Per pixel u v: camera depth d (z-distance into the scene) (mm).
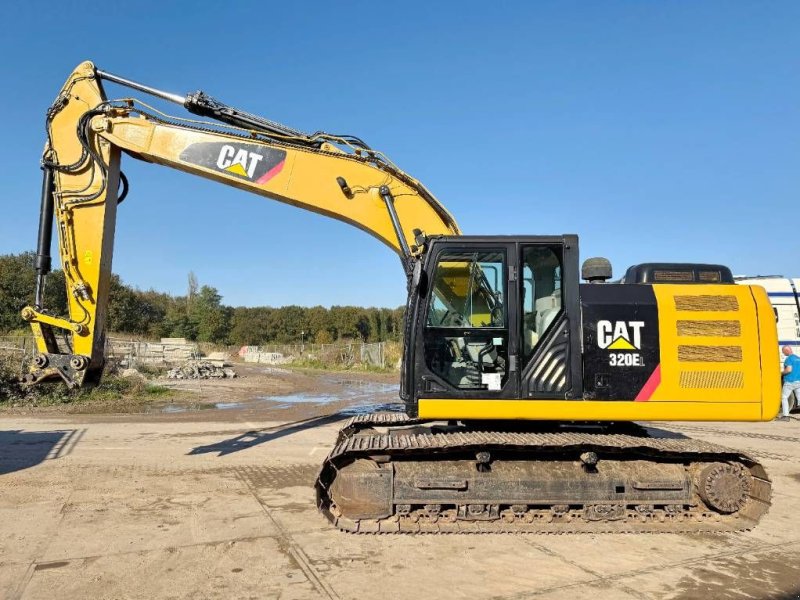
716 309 5934
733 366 5836
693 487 5781
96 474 7816
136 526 5684
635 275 6512
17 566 4691
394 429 7129
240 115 7383
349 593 4234
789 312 15203
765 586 4402
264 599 4125
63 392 16906
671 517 5762
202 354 41375
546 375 5773
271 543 5254
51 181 7461
